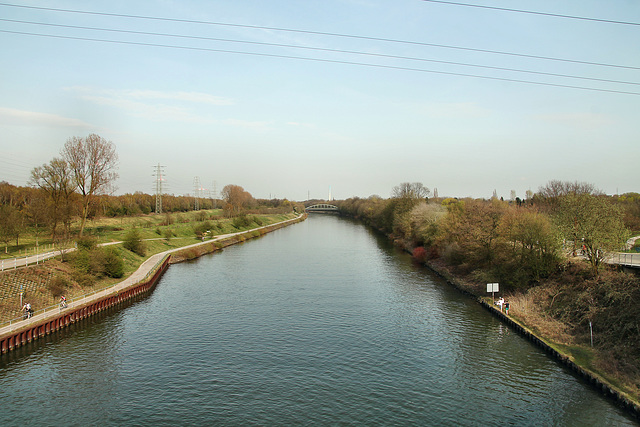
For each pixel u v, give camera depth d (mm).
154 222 150125
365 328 50500
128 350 43500
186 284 74562
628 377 33531
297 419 30719
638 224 75875
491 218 72375
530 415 31172
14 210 75875
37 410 31859
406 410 32062
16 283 52438
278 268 90062
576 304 47812
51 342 45531
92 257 67125
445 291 69250
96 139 83062
